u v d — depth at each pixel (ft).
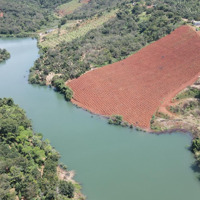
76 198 209.46
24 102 364.38
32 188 200.23
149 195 216.13
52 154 250.37
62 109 343.87
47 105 354.95
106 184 225.97
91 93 360.48
